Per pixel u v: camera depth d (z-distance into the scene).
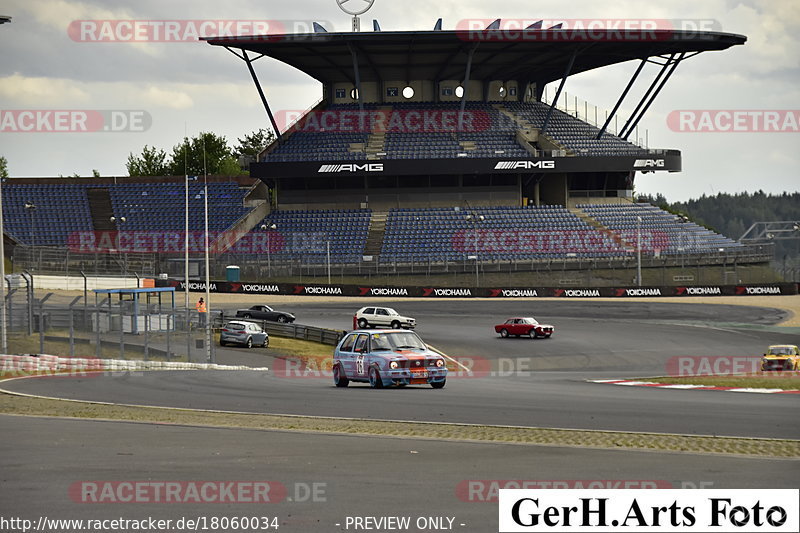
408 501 12.11
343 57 101.50
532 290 87.25
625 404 22.88
